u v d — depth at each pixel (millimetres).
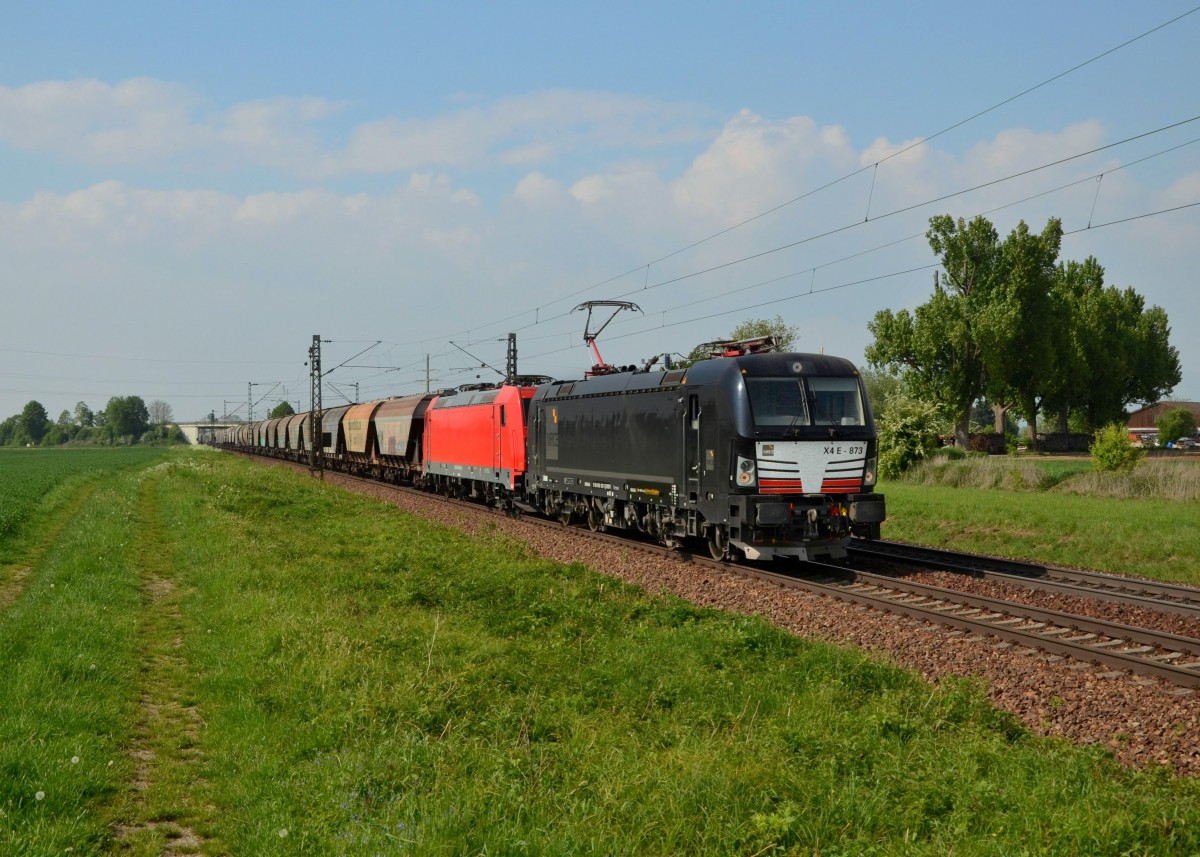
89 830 6203
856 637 12055
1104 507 24328
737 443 16328
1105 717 8734
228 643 11422
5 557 18672
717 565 17609
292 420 72500
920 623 12695
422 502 33812
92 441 189500
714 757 7281
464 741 7938
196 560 17859
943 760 7348
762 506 15781
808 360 17031
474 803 6336
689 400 17938
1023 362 58594
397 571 17031
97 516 25125
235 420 157625
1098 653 10531
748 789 6734
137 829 6504
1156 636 11234
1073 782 6969
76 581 14891
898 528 24312
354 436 54406
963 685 9469
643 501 19984
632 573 17359
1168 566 18062
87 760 7332
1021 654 10953
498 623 13070
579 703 9141
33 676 9227
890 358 61312
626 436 20688
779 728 8086
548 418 25562
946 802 6668
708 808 6438
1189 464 28672
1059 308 59625
